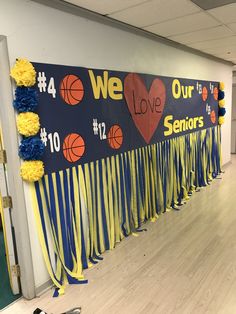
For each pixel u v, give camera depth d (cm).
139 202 345
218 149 578
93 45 266
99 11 256
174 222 362
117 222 311
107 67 285
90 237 277
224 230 337
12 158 208
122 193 316
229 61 604
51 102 230
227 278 246
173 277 250
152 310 211
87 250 276
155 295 228
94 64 270
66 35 239
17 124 208
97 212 285
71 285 244
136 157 335
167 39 372
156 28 318
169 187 405
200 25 310
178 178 427
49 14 223
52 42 228
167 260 277
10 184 215
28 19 208
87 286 242
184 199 441
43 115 225
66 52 240
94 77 268
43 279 238
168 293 229
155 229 344
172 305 216
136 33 321
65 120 244
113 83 291
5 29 195
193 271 258
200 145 495
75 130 254
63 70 238
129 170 325
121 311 211
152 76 352
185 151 444
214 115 547
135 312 210
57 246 243
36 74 216
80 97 256
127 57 311
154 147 367
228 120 640
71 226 256
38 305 221
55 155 238
